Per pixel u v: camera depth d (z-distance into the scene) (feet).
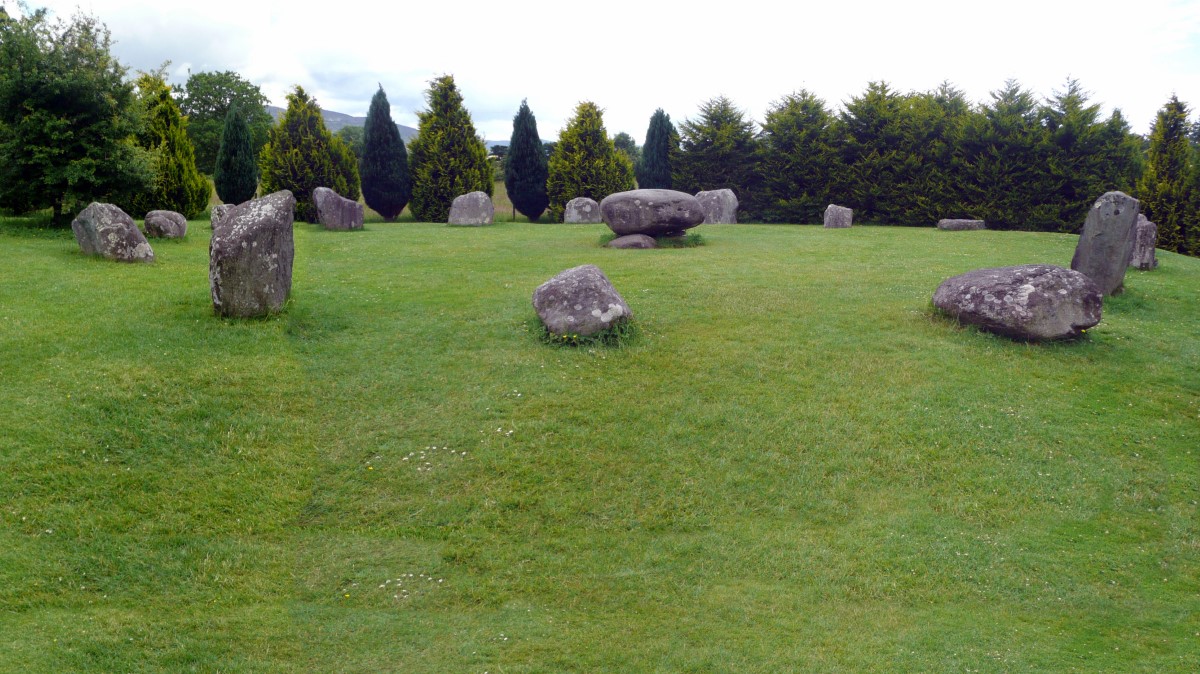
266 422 32.24
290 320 42.42
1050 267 44.68
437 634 22.15
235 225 41.50
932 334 44.19
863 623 23.04
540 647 21.65
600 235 84.23
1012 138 102.94
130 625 21.68
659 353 40.29
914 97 117.08
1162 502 29.91
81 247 57.31
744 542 26.76
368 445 31.42
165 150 90.94
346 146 108.78
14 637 20.65
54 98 69.72
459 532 26.89
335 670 20.57
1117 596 24.56
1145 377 40.11
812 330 44.34
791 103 117.60
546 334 41.70
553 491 29.09
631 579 24.82
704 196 108.88
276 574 24.57
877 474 30.81
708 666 20.98
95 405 31.24
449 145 112.57
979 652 21.70
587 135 117.60
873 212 114.62
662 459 31.07
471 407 34.32
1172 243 97.66
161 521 26.22
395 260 64.59
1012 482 30.55
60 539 24.67
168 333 38.75
